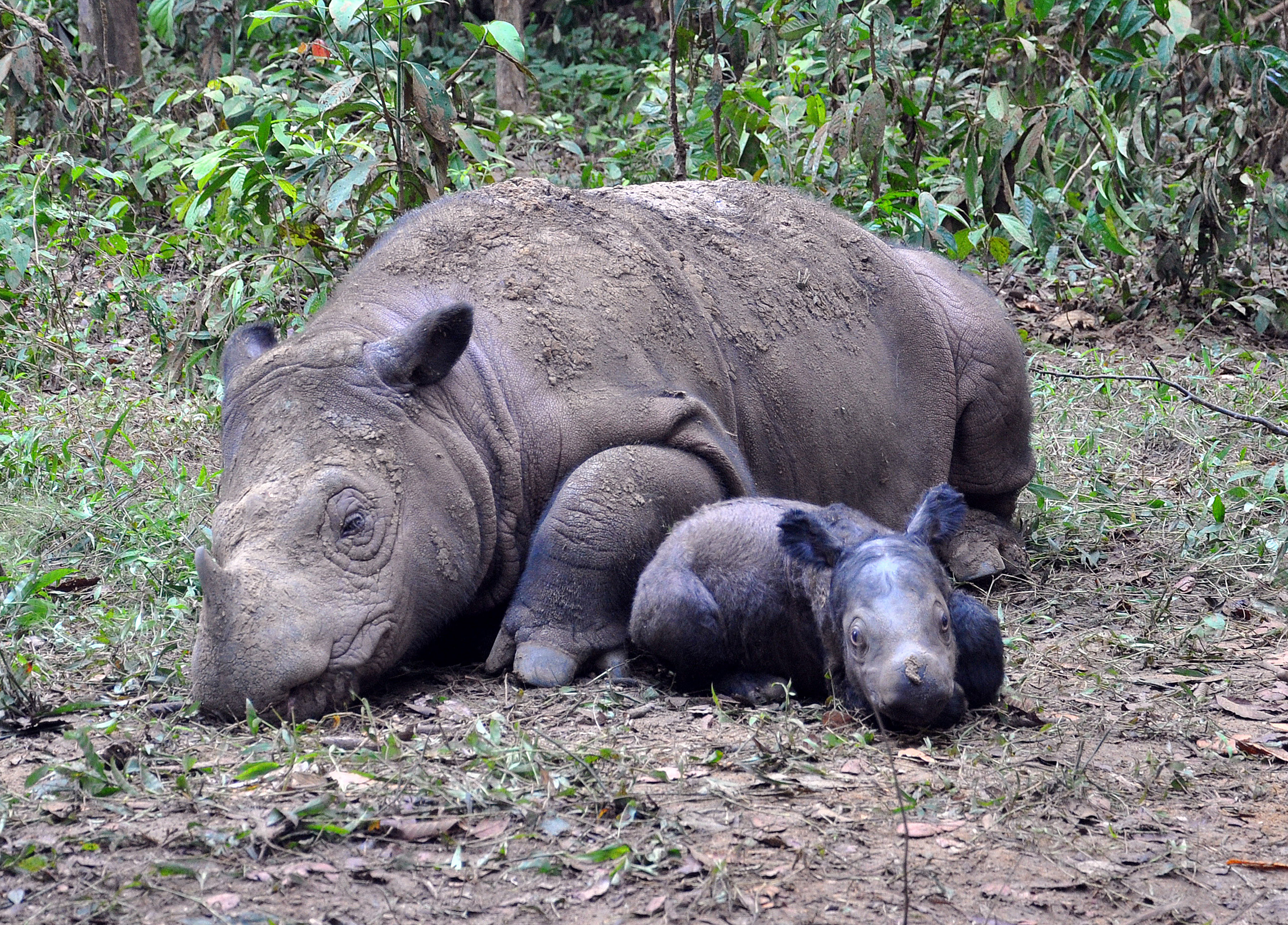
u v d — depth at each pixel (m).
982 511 10.49
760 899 4.82
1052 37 16.88
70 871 4.95
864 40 14.32
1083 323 16.05
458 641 8.11
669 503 7.77
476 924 4.65
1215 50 15.49
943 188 14.61
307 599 6.59
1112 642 8.10
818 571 6.74
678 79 15.27
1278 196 16.23
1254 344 15.73
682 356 8.41
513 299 8.00
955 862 5.17
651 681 7.50
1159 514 10.57
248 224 12.88
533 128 21.28
